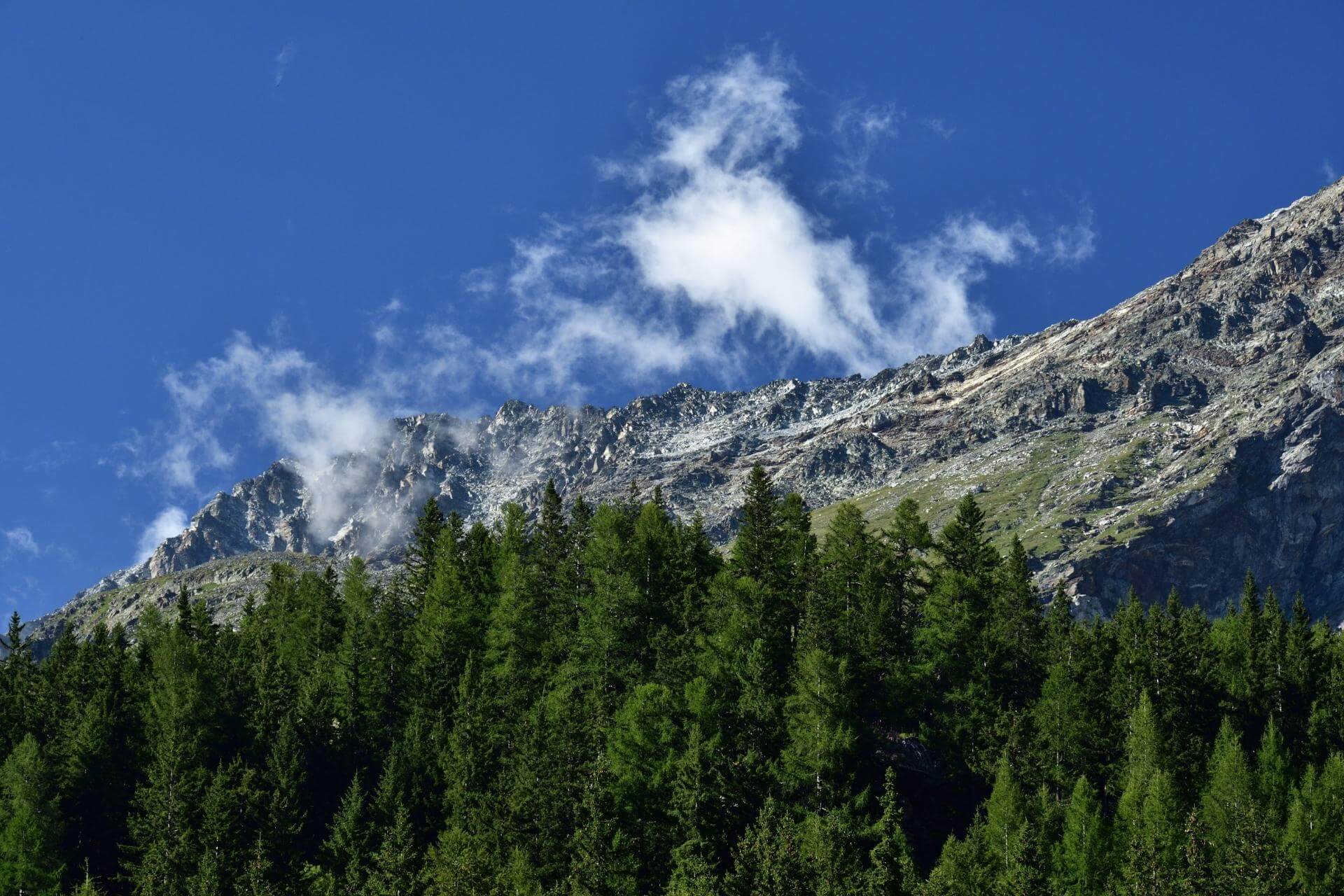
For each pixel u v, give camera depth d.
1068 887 111.19
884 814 113.56
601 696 132.75
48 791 132.88
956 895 103.69
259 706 146.12
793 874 102.56
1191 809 119.00
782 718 130.25
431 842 128.38
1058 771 128.75
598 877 110.31
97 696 145.75
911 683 139.25
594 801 114.12
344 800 130.25
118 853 132.50
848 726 124.69
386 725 148.38
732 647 141.38
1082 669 142.50
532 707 140.38
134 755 139.75
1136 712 130.12
